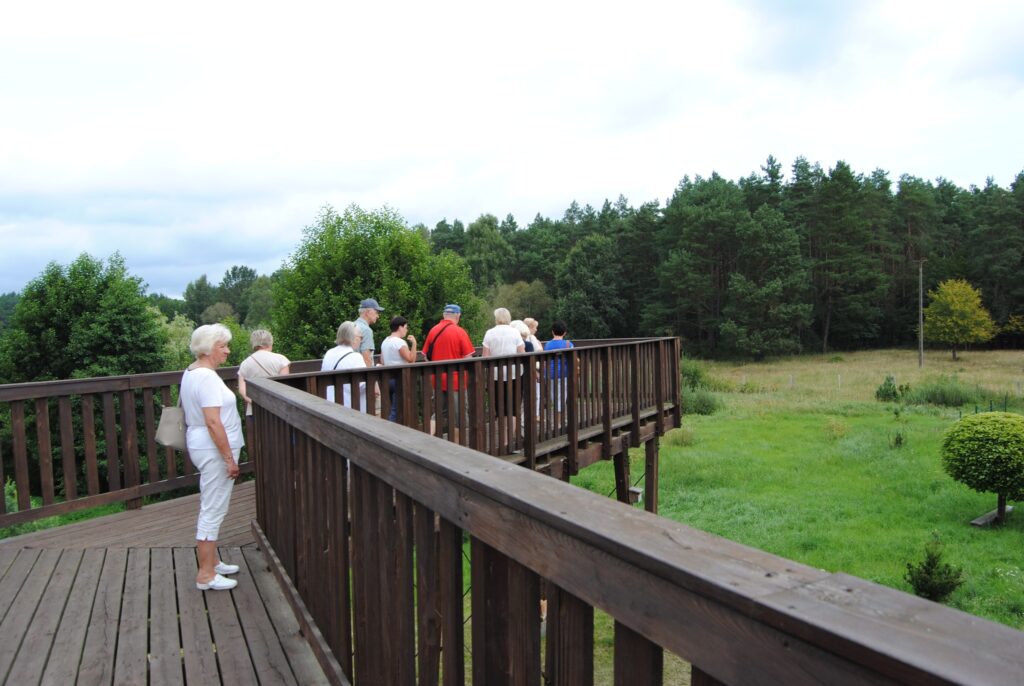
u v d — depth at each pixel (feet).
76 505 17.43
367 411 15.42
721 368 197.57
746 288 207.72
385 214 86.28
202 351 12.32
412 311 82.38
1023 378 147.23
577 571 3.74
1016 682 1.82
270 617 11.09
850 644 2.13
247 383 15.30
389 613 6.79
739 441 89.92
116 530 16.48
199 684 8.96
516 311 237.25
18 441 16.52
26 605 11.69
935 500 61.36
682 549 3.12
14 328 75.72
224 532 16.22
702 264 222.07
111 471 18.22
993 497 61.52
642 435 32.53
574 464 24.08
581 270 241.14
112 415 18.30
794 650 2.40
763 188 239.09
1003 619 38.70
